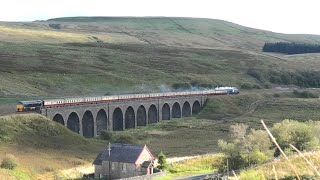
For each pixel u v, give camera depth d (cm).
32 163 7869
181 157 9619
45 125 10212
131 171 7894
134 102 14712
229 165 7850
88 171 8231
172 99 16500
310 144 8250
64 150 9306
